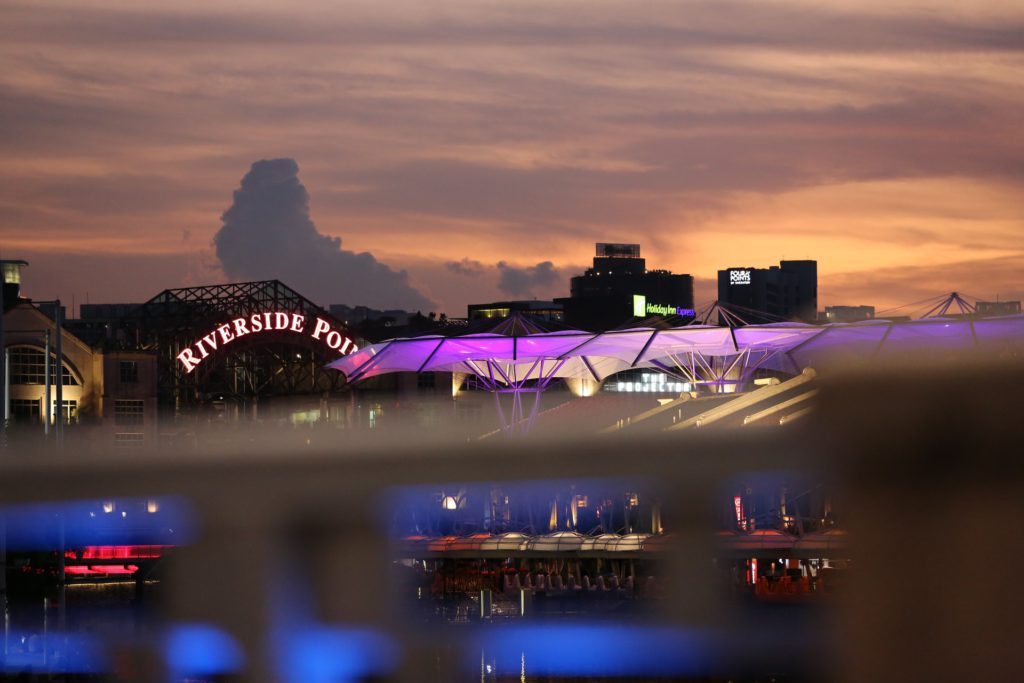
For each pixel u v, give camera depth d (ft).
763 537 292.61
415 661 214.48
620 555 305.94
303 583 271.28
